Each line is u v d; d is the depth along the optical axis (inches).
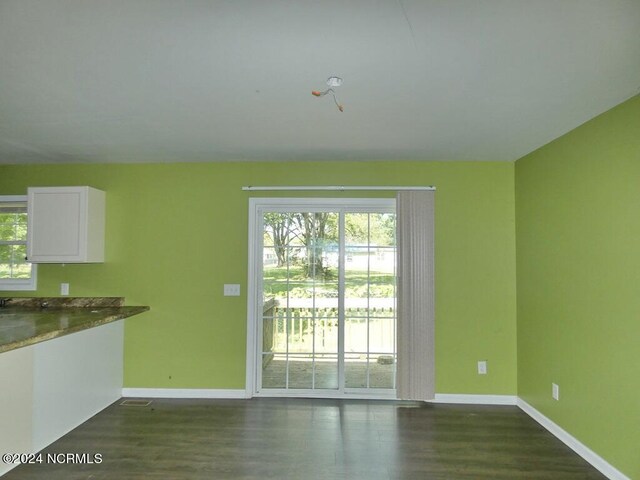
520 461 104.7
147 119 107.0
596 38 67.1
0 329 104.7
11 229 157.6
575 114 101.1
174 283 152.1
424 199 146.5
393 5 58.8
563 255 115.4
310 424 126.6
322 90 88.5
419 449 110.9
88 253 143.6
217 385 150.0
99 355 136.9
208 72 80.2
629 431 89.7
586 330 104.7
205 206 152.9
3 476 96.3
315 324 152.7
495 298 146.5
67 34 66.2
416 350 143.6
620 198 92.8
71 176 155.2
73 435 118.6
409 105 96.8
